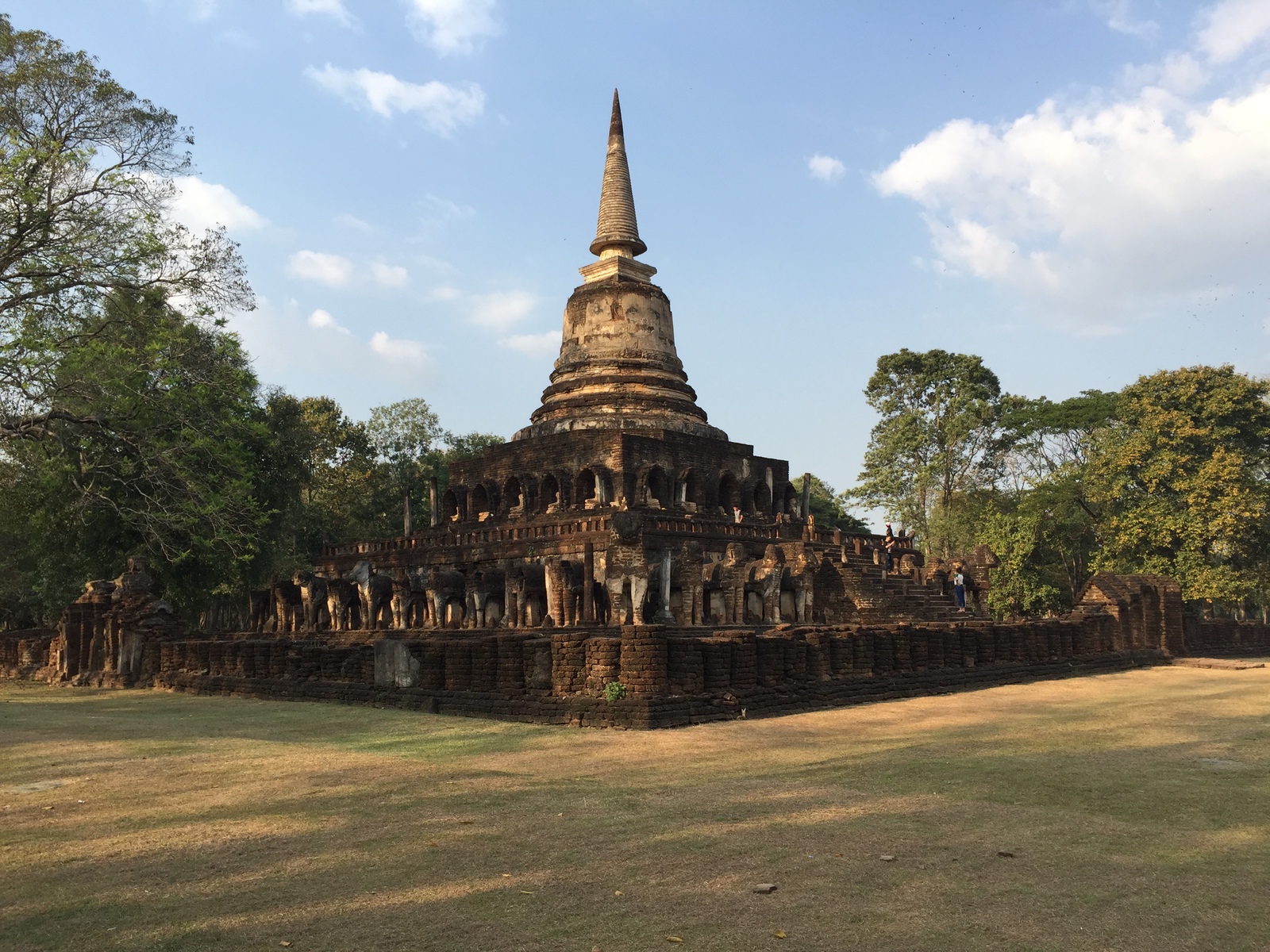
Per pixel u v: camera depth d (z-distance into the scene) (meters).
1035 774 14.27
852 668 25.33
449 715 22.23
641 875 9.24
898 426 74.81
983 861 9.65
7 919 8.18
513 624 31.84
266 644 29.27
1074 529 64.19
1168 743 17.28
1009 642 31.86
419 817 11.62
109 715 23.88
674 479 39.38
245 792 13.25
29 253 32.94
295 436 51.06
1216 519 51.56
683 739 17.70
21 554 56.47
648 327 45.56
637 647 19.80
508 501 41.22
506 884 9.00
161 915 8.24
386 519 72.88
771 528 38.75
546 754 16.30
